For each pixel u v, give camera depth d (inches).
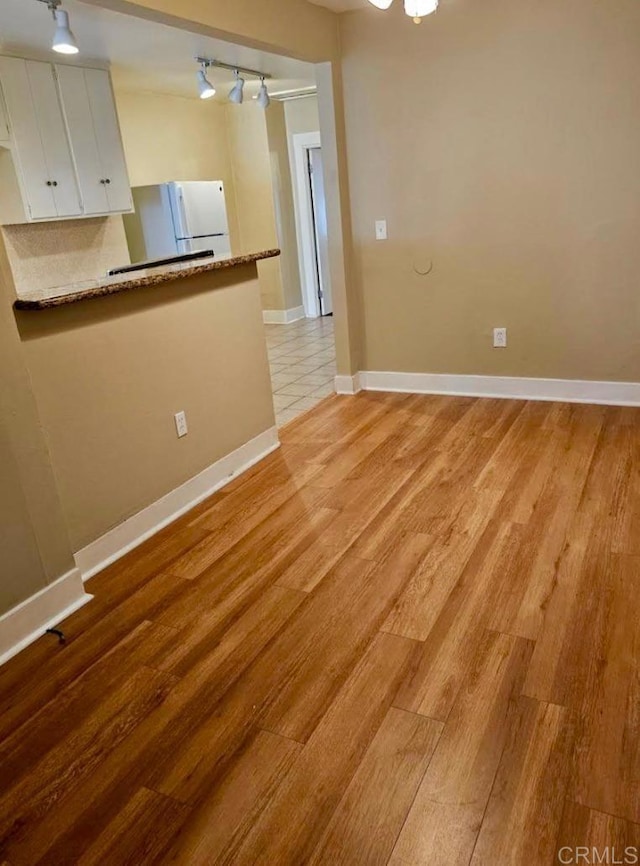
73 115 173.3
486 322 159.5
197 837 55.6
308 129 274.4
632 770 58.3
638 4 124.7
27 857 55.1
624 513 102.7
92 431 96.5
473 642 76.6
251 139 270.2
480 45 138.9
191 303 114.9
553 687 68.7
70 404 92.4
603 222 140.6
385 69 149.1
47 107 166.2
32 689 75.1
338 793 58.5
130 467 104.3
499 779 58.6
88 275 197.3
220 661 77.0
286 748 63.9
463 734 63.7
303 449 141.3
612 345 148.2
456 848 52.7
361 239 166.1
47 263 184.2
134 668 77.2
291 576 93.3
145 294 103.9
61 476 91.9
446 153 149.7
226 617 85.2
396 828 54.8
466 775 59.2
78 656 80.1
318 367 213.8
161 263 130.6
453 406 160.6
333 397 176.6
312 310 304.5
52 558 86.8
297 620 83.4
